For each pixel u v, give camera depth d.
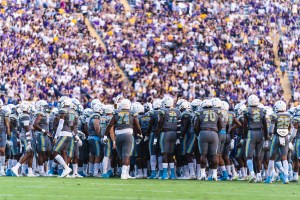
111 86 111.00
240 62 119.06
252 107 51.09
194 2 134.50
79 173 57.50
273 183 50.84
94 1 130.75
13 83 106.31
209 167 55.53
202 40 124.25
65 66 112.12
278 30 129.25
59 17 125.75
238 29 128.50
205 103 52.19
